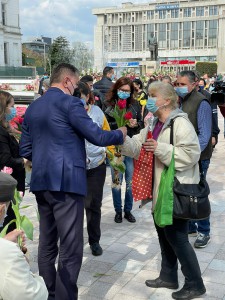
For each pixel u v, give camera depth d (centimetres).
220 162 921
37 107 316
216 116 567
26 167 397
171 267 373
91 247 448
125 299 358
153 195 344
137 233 512
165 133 334
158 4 8550
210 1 8088
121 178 547
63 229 312
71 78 322
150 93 340
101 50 8975
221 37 8062
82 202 318
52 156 304
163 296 362
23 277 186
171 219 323
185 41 8494
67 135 306
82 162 312
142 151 342
